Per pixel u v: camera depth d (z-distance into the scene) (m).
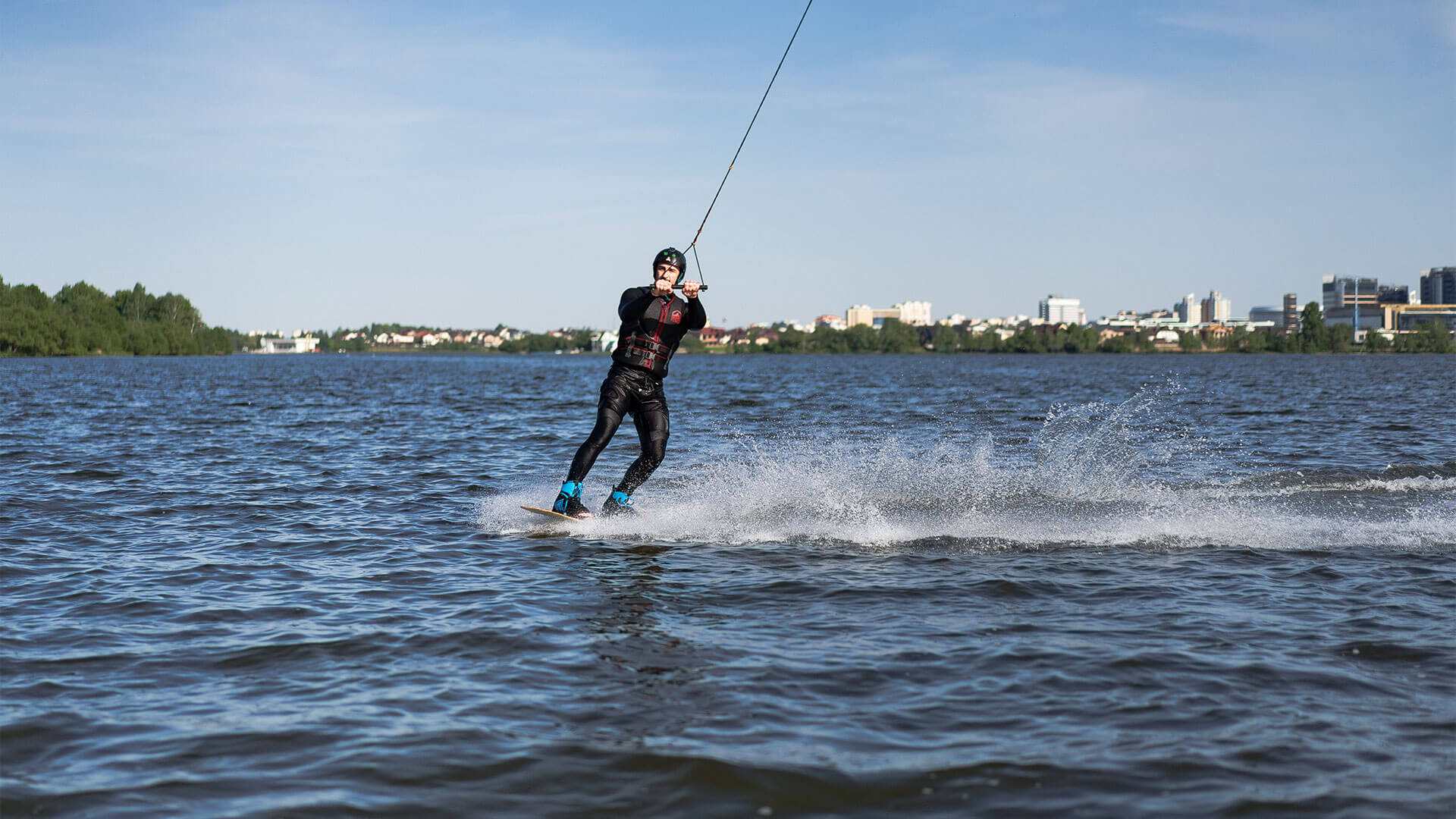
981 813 3.35
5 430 19.89
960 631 5.44
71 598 6.32
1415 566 6.91
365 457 15.02
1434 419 22.95
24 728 4.15
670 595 6.32
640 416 9.30
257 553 7.77
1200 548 7.55
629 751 3.87
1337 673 4.69
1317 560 7.12
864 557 7.38
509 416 24.97
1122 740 3.93
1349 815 3.29
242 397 36.06
